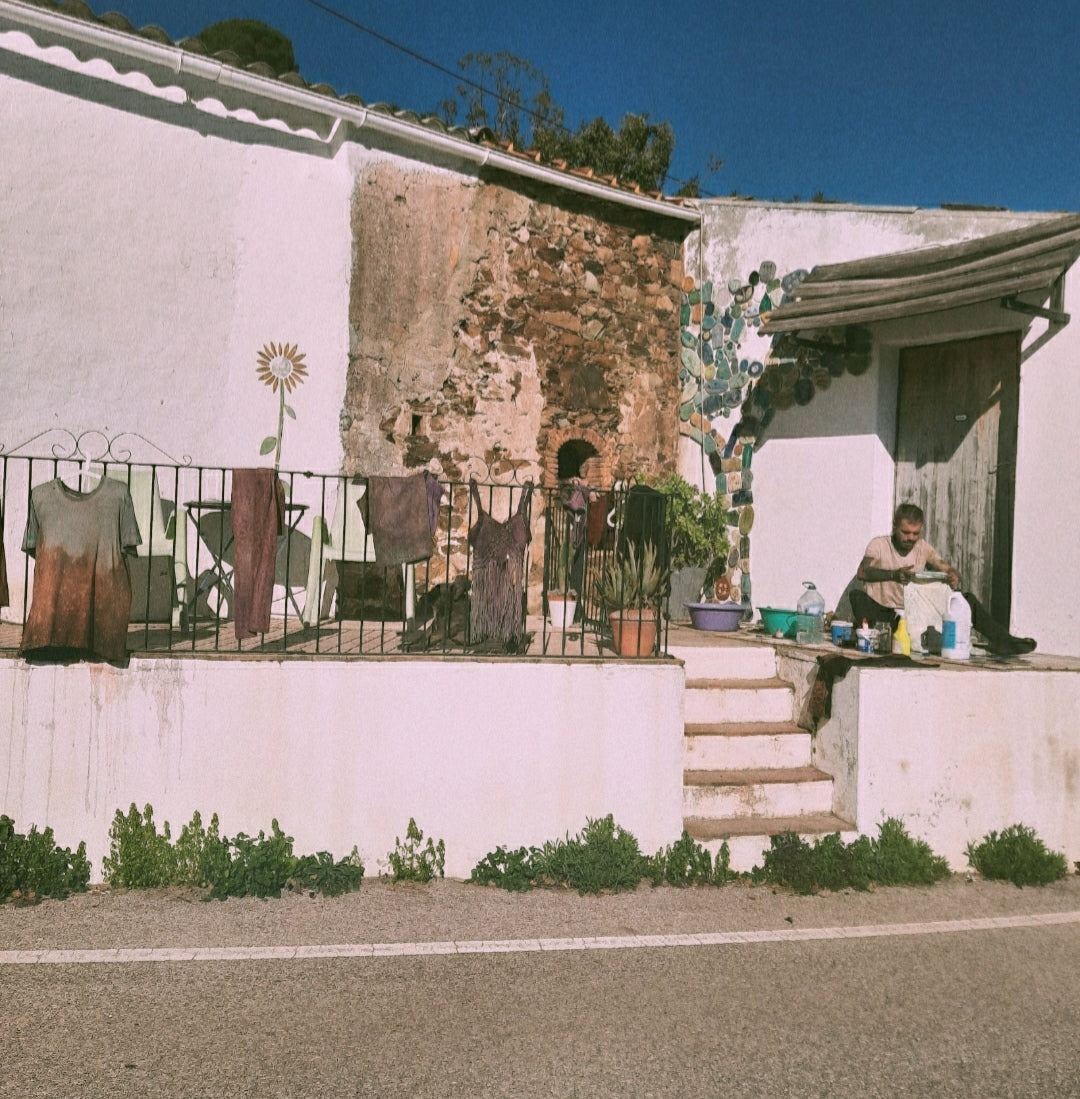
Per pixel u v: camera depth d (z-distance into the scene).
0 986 3.92
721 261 9.30
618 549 6.25
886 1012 3.97
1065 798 6.15
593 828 5.48
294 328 7.57
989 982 4.28
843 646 6.83
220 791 5.14
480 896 5.14
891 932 4.87
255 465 7.49
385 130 7.72
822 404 8.40
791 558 8.59
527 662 5.43
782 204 8.97
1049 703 6.12
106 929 4.53
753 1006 3.99
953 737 5.96
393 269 7.94
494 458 8.47
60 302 6.76
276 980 4.08
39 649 5.05
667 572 5.97
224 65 7.00
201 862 5.07
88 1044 3.51
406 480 5.71
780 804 5.99
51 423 6.76
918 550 6.78
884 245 8.60
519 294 8.59
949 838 5.93
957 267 7.45
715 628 7.99
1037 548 6.99
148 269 7.07
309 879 5.14
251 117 7.38
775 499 8.74
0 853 4.89
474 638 5.94
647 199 9.08
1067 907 5.33
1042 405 6.98
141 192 7.02
